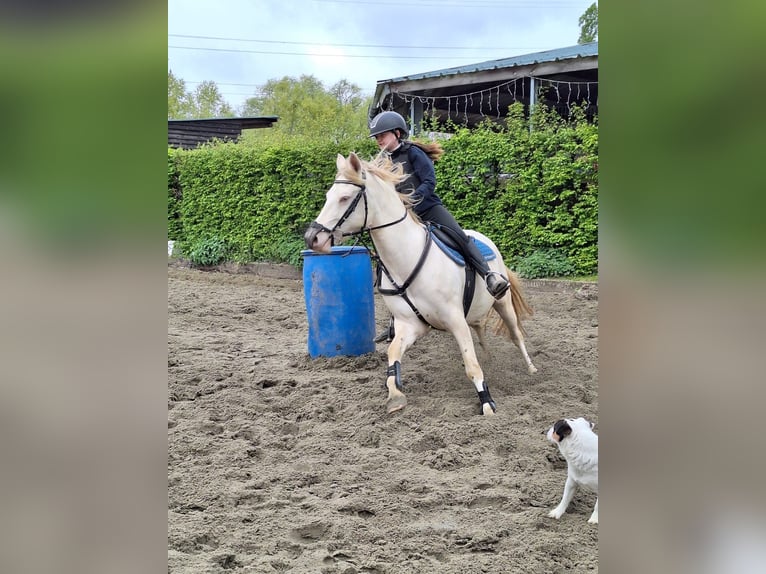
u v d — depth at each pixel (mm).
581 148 9844
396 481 3459
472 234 5371
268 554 2713
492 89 15609
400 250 4465
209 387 5254
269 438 4156
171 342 6930
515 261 10555
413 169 4996
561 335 7141
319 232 4250
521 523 2971
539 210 10227
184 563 2586
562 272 10102
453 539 2842
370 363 5793
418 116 17875
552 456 3766
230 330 7863
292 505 3182
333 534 2877
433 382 5363
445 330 4707
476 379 4512
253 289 10938
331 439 4133
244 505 3215
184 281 11758
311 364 5883
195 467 3656
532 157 10211
